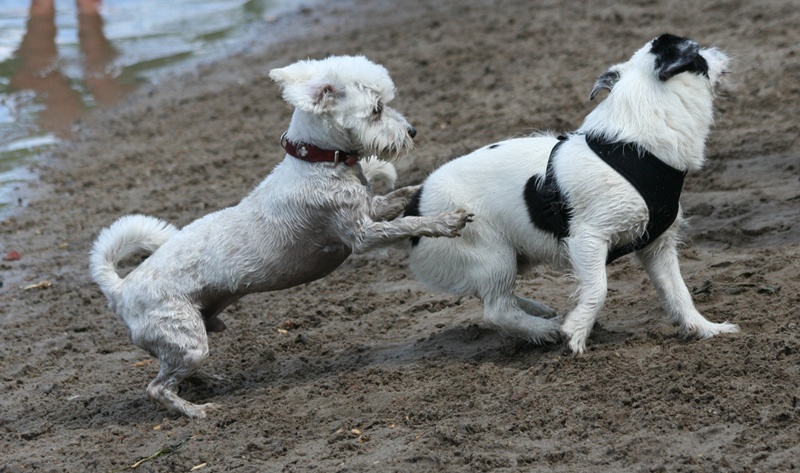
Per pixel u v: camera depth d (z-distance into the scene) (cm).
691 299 870
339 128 848
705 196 1173
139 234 922
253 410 853
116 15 2828
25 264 1345
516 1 2300
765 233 1046
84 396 960
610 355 818
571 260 827
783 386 722
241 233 882
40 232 1450
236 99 1989
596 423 721
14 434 893
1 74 2294
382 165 927
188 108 1980
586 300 823
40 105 2086
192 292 880
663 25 1878
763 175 1205
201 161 1650
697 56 802
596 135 817
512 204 849
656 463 655
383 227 844
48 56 2425
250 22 2678
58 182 1655
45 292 1255
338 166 861
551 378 804
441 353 912
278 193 874
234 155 1658
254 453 771
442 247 877
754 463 638
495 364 859
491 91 1711
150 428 857
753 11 1845
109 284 907
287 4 2861
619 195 797
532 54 1866
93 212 1494
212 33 2602
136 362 1037
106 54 2438
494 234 862
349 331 1020
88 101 2105
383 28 2331
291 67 865
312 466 728
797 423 673
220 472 745
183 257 884
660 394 743
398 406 810
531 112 1548
